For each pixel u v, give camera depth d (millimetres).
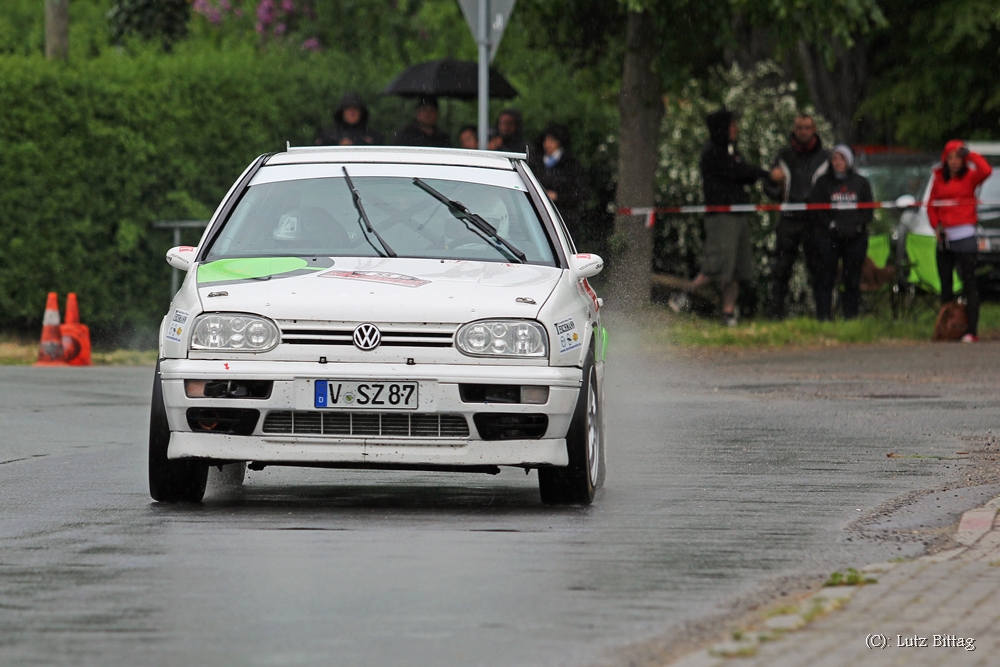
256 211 33312
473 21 58344
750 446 40625
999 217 93938
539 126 90125
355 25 111062
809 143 78938
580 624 20188
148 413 47250
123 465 36156
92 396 52250
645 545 26109
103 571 23594
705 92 94062
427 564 24234
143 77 74938
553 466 29531
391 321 29141
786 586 22609
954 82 124438
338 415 29078
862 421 46219
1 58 71750
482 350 29172
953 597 20938
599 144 91500
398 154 35125
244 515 29172
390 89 82062
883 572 22859
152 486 30266
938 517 28922
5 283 71875
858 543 26297
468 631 19781
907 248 83250
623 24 88812
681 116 92125
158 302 75688
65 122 72438
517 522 28531
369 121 84625
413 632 19734
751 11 82125
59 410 47906
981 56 123188
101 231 73500
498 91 82625
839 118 134125
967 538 26062
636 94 85500
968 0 118812
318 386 28891
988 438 42000
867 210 78375
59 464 36312
